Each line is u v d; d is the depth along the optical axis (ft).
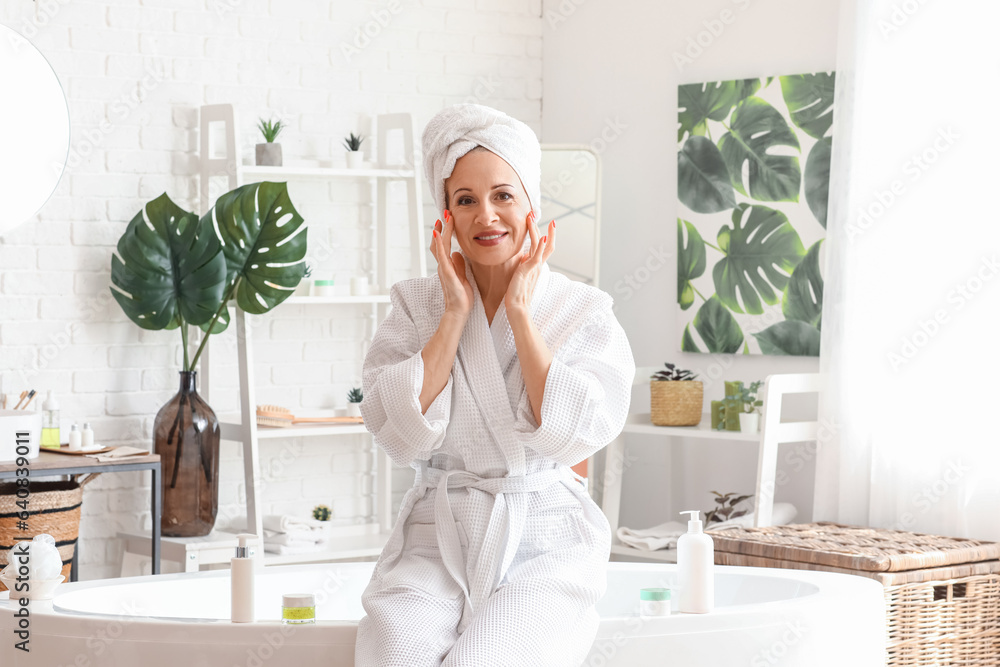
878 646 7.03
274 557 12.24
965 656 8.93
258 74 13.24
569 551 5.94
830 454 11.25
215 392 13.00
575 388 5.74
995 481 10.28
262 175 13.02
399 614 5.66
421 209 13.39
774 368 12.73
